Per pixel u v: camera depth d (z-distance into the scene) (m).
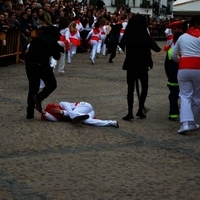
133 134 8.95
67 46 16.23
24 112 10.38
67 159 7.21
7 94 12.45
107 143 8.23
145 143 8.35
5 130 8.81
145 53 9.89
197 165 7.20
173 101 10.30
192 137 8.92
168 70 10.27
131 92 10.06
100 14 29.41
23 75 16.20
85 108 9.62
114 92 13.49
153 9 65.12
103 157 7.39
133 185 6.23
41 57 9.59
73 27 20.33
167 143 8.41
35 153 7.45
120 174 6.64
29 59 9.65
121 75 17.53
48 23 21.20
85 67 19.91
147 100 12.48
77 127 9.23
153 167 7.01
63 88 13.81
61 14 22.94
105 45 26.33
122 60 24.14
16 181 6.20
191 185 6.30
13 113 10.25
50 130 8.91
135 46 9.80
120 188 6.10
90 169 6.79
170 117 10.28
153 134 9.03
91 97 12.55
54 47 9.74
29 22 20.25
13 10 19.91
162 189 6.12
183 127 9.02
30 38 20.45
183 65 8.94
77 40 20.61
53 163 6.99
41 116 9.72
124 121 10.00
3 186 6.00
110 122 9.38
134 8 63.69
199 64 8.90
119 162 7.18
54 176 6.45
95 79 16.09
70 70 18.44
